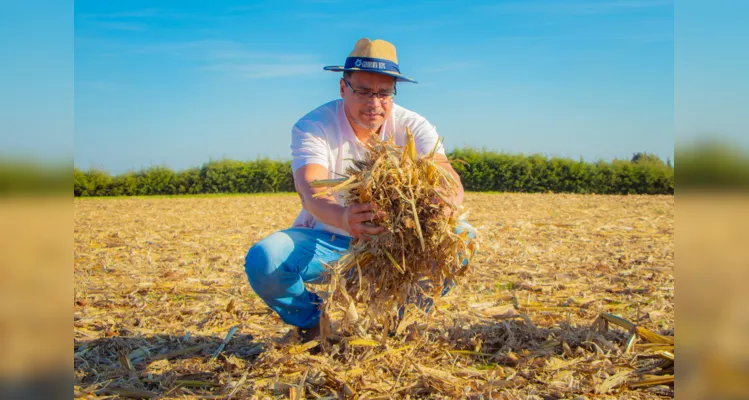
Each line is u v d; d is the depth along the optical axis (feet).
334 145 12.64
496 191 125.70
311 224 13.06
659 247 29.73
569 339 12.67
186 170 130.11
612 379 10.37
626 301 17.29
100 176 124.47
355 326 12.14
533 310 15.90
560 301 17.31
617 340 12.55
